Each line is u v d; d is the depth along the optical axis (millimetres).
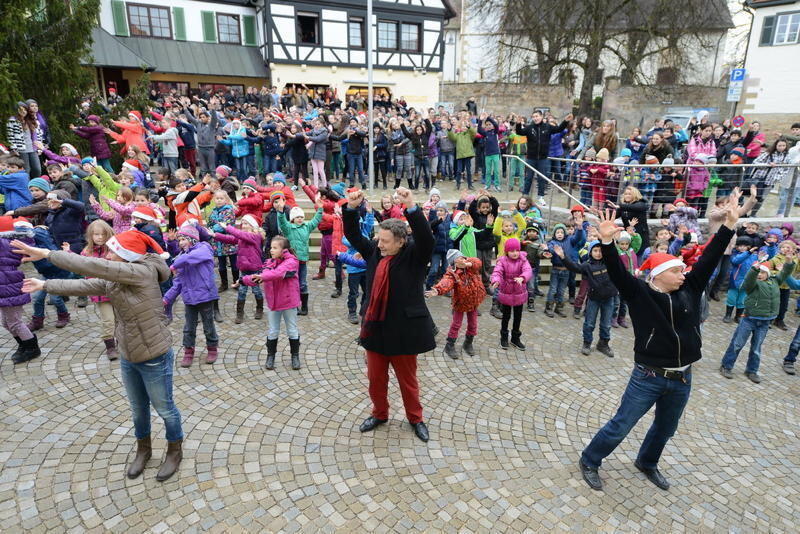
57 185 7023
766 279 5668
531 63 21719
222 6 22297
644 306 3580
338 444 4219
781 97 21703
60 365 5188
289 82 22172
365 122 12883
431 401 5031
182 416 4461
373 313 3920
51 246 5875
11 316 5004
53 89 9680
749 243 7613
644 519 3619
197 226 5445
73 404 4559
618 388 5562
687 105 23672
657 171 9164
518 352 6332
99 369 5164
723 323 7922
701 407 5336
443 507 3576
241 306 6520
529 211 8305
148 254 3502
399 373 4211
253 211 7539
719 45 27344
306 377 5305
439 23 24234
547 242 8336
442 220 7969
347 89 23219
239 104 18188
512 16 20219
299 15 21859
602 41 19438
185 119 12672
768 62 21781
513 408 5012
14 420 4277
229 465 3875
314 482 3746
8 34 8930
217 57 22141
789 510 3840
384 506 3549
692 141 10531
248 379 5184
